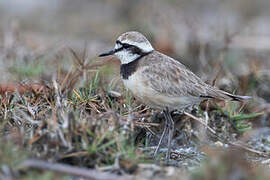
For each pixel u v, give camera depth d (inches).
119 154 355.6
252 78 610.2
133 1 936.9
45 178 310.8
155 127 475.5
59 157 346.9
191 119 498.0
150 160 380.8
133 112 447.2
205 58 699.4
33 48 693.9
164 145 472.7
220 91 438.3
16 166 323.3
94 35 845.8
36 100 461.4
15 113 432.5
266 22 927.0
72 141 362.3
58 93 456.1
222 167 328.2
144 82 422.6
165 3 864.9
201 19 870.4
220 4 965.8
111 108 460.1
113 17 945.5
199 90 429.7
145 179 338.6
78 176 322.7
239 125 516.4
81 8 983.6
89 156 356.8
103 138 363.6
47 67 606.5
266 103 592.4
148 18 829.8
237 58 715.4
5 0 968.3
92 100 458.9
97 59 590.2
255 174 334.3
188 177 333.4
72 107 440.1
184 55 729.6
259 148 501.0
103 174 328.2
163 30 778.2
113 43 796.6
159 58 436.8
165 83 422.3
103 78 533.3
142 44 438.3
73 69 538.9
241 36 822.5
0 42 692.7
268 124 570.3
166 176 346.9
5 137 353.1
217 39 764.0
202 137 494.9
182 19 812.0
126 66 440.8
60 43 701.3
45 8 969.5
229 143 498.6
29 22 885.2
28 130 392.2
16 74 567.2
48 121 367.2
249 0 981.2
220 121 514.0
